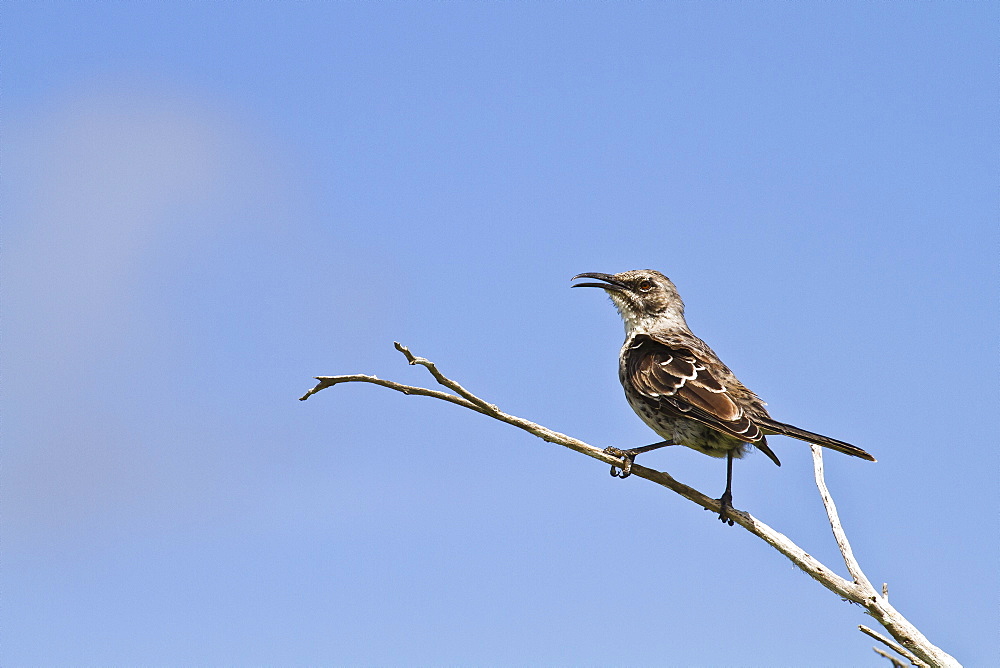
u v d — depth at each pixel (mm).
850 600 8984
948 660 8250
